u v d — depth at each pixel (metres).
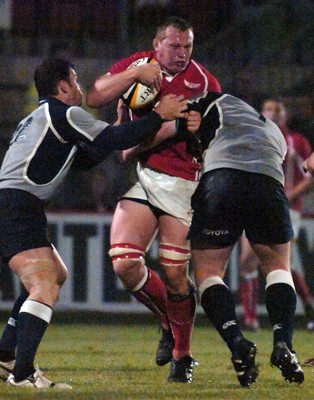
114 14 59.34
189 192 21.44
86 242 44.62
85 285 44.56
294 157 37.41
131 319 46.25
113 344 32.78
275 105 37.34
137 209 21.66
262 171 18.94
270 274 19.34
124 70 21.67
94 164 20.00
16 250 18.50
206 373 22.89
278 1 58.78
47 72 19.09
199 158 21.09
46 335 36.84
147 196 21.64
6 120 53.78
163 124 21.00
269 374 22.16
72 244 44.44
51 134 18.59
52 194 18.92
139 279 21.89
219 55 56.09
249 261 39.22
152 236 21.92
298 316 45.25
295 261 45.03
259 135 19.36
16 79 54.94
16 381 18.33
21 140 18.83
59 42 56.97
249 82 53.84
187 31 21.48
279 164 19.44
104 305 44.62
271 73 54.22
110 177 50.38
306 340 35.53
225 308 18.59
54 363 25.50
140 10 59.00
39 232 18.66
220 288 18.78
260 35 57.62
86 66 54.94
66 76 19.17
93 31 59.41
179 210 21.31
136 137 18.92
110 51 56.59
